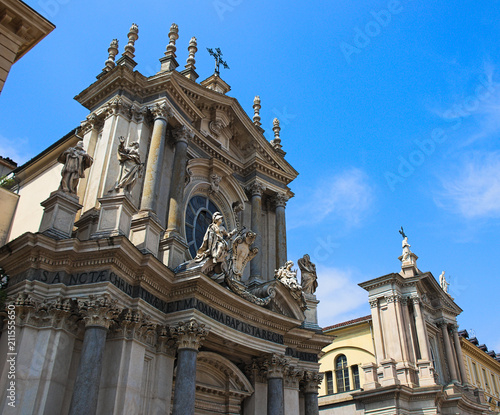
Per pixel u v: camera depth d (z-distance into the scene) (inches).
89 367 477.4
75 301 516.4
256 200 922.1
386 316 1369.3
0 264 546.3
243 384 711.1
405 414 1197.1
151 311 580.7
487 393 1723.7
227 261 677.9
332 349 1487.5
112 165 669.3
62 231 553.6
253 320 701.3
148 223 623.5
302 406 830.5
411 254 1513.3
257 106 1068.5
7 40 564.1
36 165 810.2
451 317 1551.4
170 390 578.9
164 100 734.5
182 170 739.4
